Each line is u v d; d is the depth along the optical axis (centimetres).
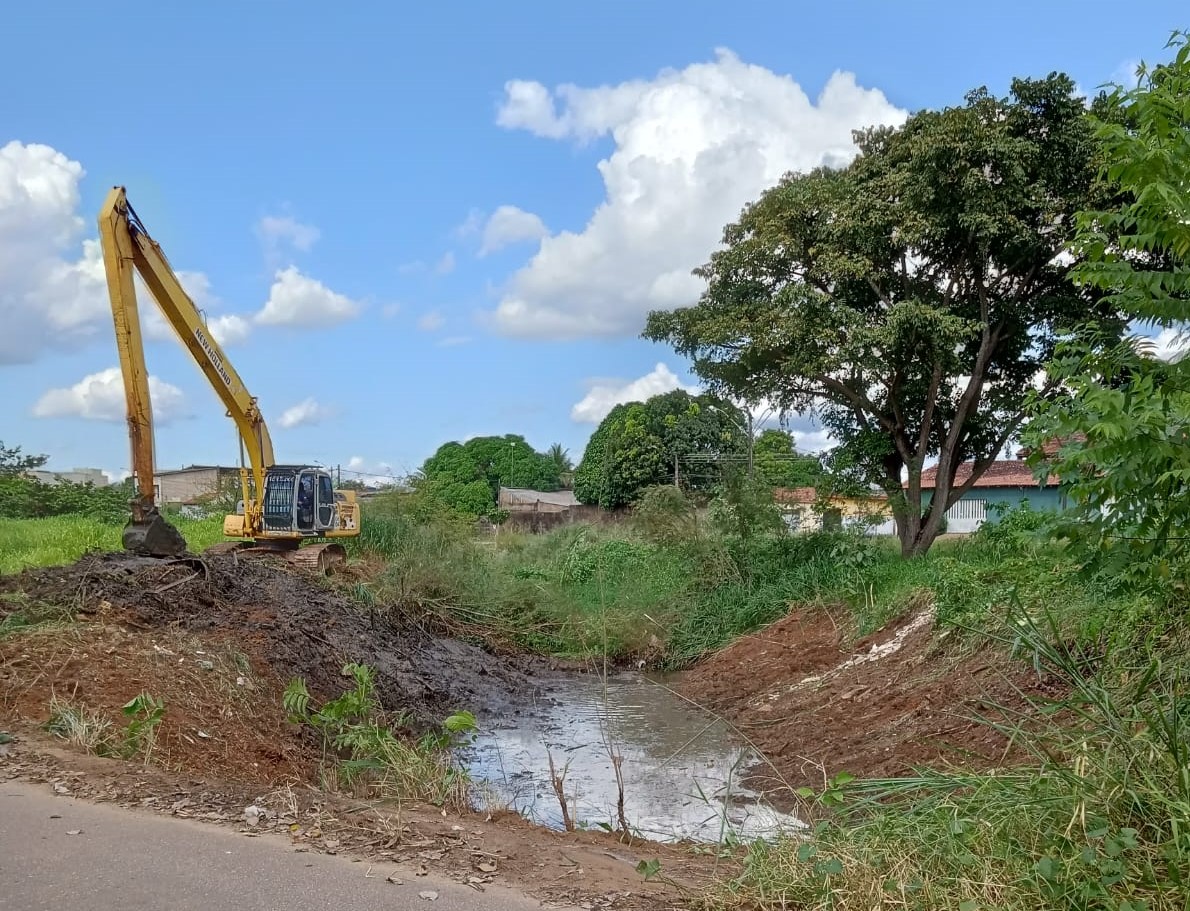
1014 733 599
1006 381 1792
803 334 1650
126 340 1365
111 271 1368
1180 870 391
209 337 1742
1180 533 451
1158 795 420
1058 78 1544
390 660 1379
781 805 848
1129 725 516
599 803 865
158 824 481
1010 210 1541
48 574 1107
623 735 1196
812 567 1698
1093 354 446
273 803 532
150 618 1016
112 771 576
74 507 3859
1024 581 976
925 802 513
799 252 1761
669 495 2089
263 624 1143
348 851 462
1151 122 421
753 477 2019
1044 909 387
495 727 1264
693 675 1603
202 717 789
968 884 405
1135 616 745
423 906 398
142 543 1330
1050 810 446
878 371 1633
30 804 503
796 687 1292
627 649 1791
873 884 415
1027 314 1619
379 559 2189
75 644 841
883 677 1139
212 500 3416
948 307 1633
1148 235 425
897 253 1669
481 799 790
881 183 1645
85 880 405
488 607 1883
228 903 389
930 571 1356
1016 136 1587
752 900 430
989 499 2853
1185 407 410
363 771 750
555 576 2159
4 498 3741
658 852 594
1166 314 430
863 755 912
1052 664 817
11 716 678
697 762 1038
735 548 1953
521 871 459
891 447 1769
